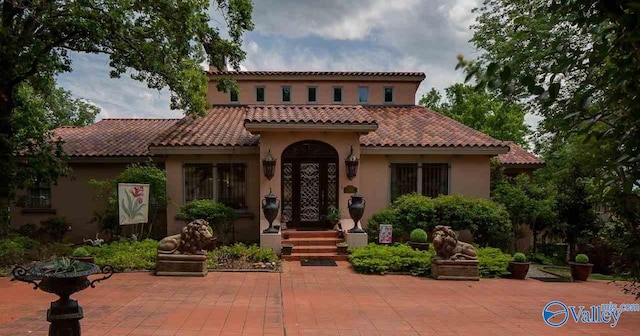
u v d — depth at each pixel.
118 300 7.45
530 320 6.76
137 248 11.36
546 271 11.67
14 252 10.47
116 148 15.28
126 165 15.18
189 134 14.58
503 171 15.62
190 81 13.79
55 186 15.20
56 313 4.57
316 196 13.91
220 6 13.88
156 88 14.08
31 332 5.66
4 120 12.00
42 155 12.80
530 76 2.06
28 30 11.80
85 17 11.36
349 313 6.91
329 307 7.24
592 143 2.33
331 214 13.29
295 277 9.71
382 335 5.86
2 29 10.73
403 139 14.58
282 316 6.63
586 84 2.18
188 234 9.79
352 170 13.38
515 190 13.70
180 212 13.26
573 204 13.38
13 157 12.37
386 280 9.62
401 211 13.12
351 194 13.48
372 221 13.28
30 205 15.24
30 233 14.16
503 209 13.12
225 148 13.77
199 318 6.44
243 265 10.65
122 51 13.09
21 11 11.86
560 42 2.41
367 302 7.66
